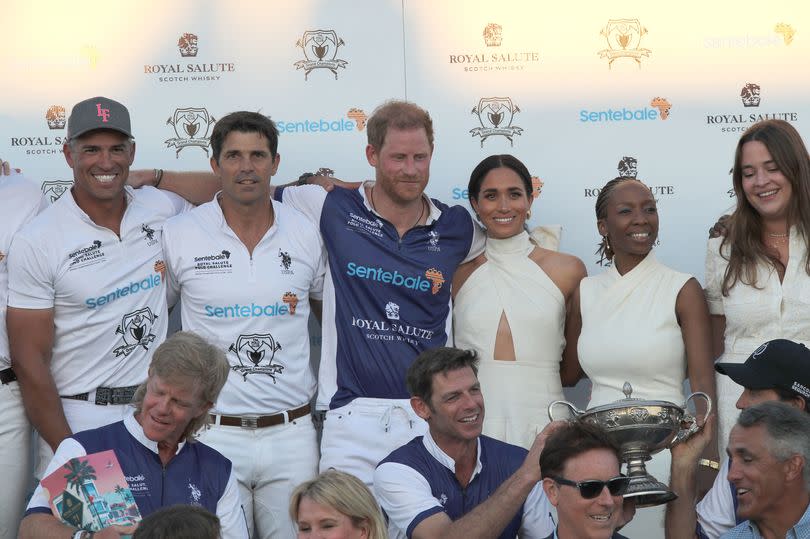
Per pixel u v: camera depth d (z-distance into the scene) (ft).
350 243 34.30
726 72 37.88
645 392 33.50
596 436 24.29
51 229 32.81
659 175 38.04
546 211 38.22
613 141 38.09
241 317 33.17
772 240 32.86
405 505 27.96
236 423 32.94
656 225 33.99
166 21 38.17
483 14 37.99
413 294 34.06
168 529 19.66
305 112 38.17
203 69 38.19
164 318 34.17
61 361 33.19
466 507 28.58
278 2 38.09
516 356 34.81
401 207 34.50
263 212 33.81
